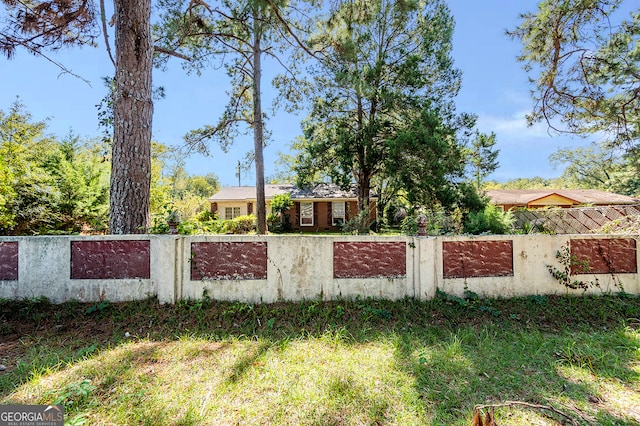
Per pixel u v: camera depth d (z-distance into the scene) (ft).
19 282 14.15
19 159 25.20
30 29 20.20
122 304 14.03
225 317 13.24
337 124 48.98
